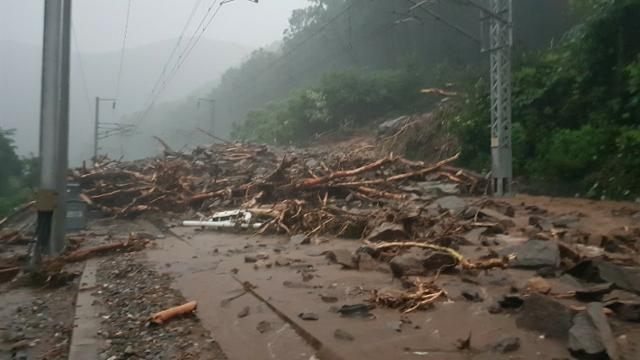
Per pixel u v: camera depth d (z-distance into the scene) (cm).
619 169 1501
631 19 1695
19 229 1536
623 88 1680
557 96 1973
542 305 454
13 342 537
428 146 2484
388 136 2925
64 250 1016
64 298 720
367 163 1756
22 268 890
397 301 547
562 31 3306
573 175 1684
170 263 892
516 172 1903
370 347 431
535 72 2084
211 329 517
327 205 1319
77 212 1466
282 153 2691
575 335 404
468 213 1112
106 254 1032
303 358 430
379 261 794
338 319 512
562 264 668
